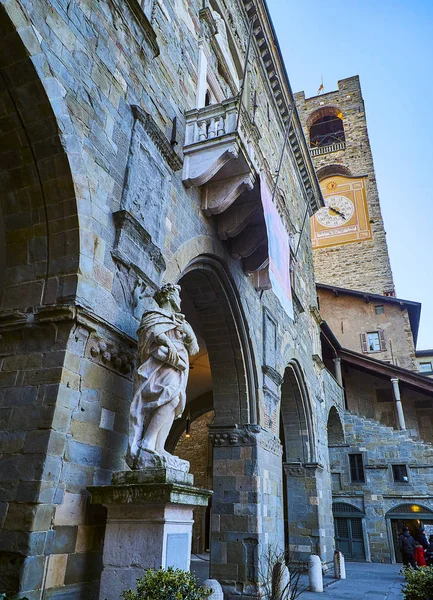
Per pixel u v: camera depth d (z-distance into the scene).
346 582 15.26
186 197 9.55
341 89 47.72
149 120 8.13
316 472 17.75
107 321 6.05
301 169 23.62
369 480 23.55
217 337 12.12
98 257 6.27
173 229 8.80
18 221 6.18
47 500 4.84
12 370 5.57
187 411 21.20
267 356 13.48
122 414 6.23
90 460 5.55
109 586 4.93
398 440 23.84
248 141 10.30
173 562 5.07
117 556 5.05
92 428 5.66
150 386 5.69
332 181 42.22
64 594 4.90
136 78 8.25
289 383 18.02
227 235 10.93
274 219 11.48
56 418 5.12
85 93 6.66
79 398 5.51
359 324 33.16
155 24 9.50
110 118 7.20
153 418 5.60
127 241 6.95
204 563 18.34
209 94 12.36
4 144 6.01
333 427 24.97
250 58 17.08
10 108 5.84
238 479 11.43
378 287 36.78
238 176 10.09
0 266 9.05
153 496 4.97
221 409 12.07
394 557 21.89
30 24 5.63
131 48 8.22
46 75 5.77
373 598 12.29
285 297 11.68
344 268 38.34
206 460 26.19
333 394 24.30
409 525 22.30
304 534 17.02
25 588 4.45
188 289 11.45
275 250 11.26
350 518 23.31
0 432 5.26
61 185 5.99
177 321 6.08
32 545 4.60
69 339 5.48
